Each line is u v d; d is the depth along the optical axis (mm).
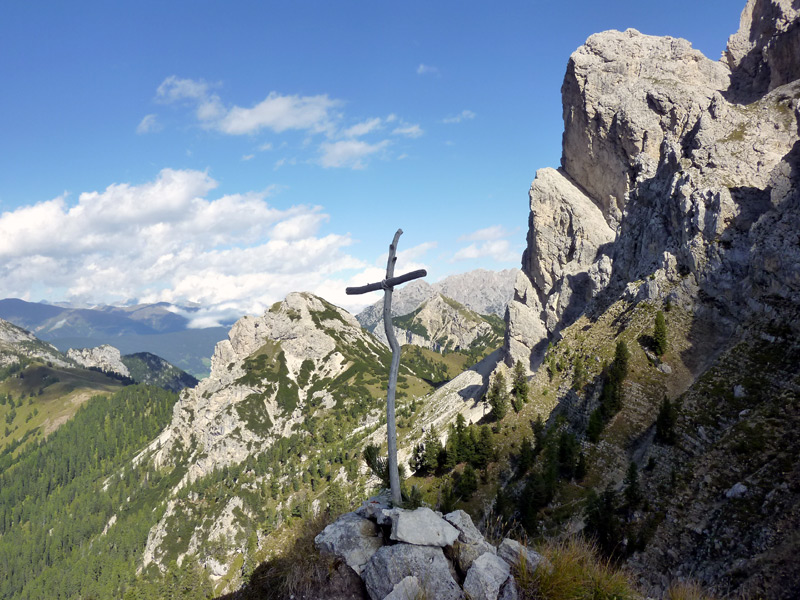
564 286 135000
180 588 144125
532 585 13969
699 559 41969
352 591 14781
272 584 16031
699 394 68062
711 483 50719
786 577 33031
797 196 74812
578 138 141125
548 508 65812
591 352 95812
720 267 82625
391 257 17938
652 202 110500
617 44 136125
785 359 64312
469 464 89312
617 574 14812
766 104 103438
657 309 89188
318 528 17234
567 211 140375
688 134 111688
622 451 71375
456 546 15023
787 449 47531
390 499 16844
